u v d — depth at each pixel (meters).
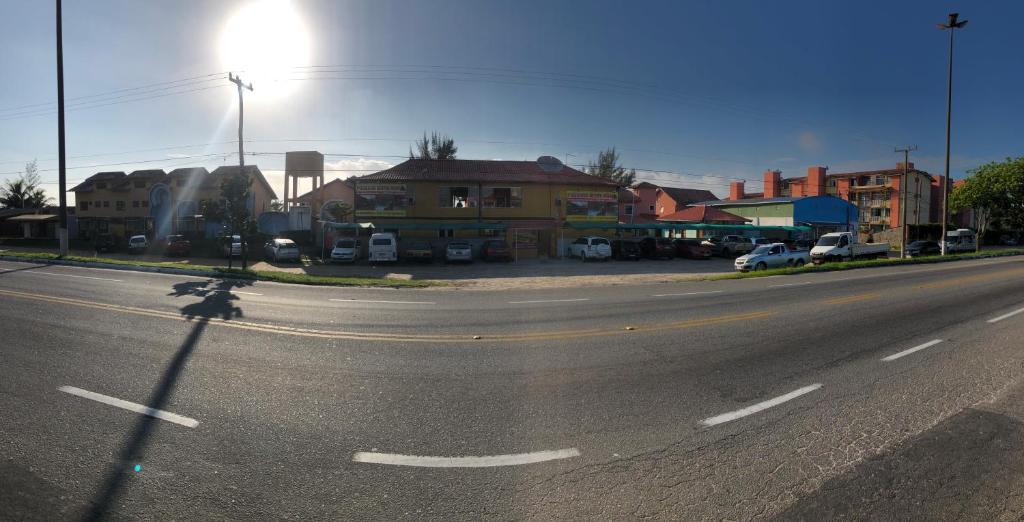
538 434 4.25
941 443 4.12
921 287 15.23
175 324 8.80
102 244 36.66
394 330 8.61
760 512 3.15
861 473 3.64
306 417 4.57
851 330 8.63
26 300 11.19
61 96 24.44
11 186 70.25
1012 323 9.28
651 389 5.42
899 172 65.50
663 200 71.12
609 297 13.88
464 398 5.11
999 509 3.21
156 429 4.27
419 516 3.08
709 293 14.62
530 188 37.44
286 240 31.41
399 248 32.44
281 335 8.05
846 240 28.84
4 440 4.01
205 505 3.18
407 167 38.34
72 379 5.56
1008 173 45.38
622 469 3.67
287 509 3.14
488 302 12.73
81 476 3.49
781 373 6.04
